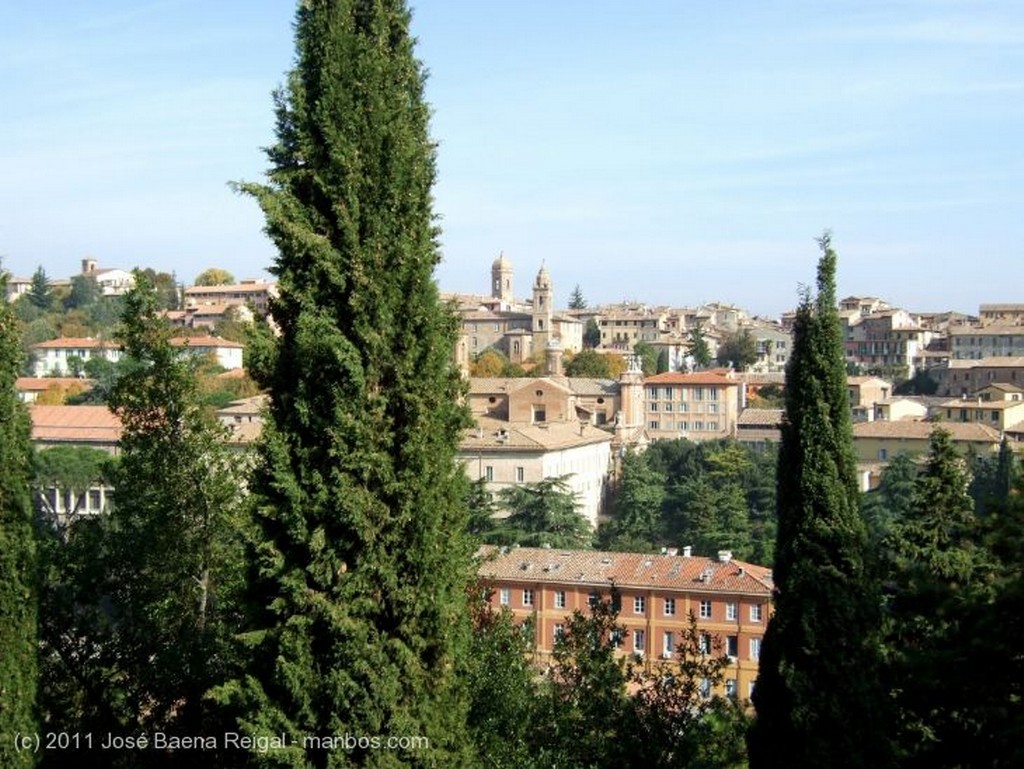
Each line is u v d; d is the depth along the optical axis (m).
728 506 95.81
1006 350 192.75
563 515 85.00
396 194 16.95
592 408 143.62
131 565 25.58
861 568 21.81
